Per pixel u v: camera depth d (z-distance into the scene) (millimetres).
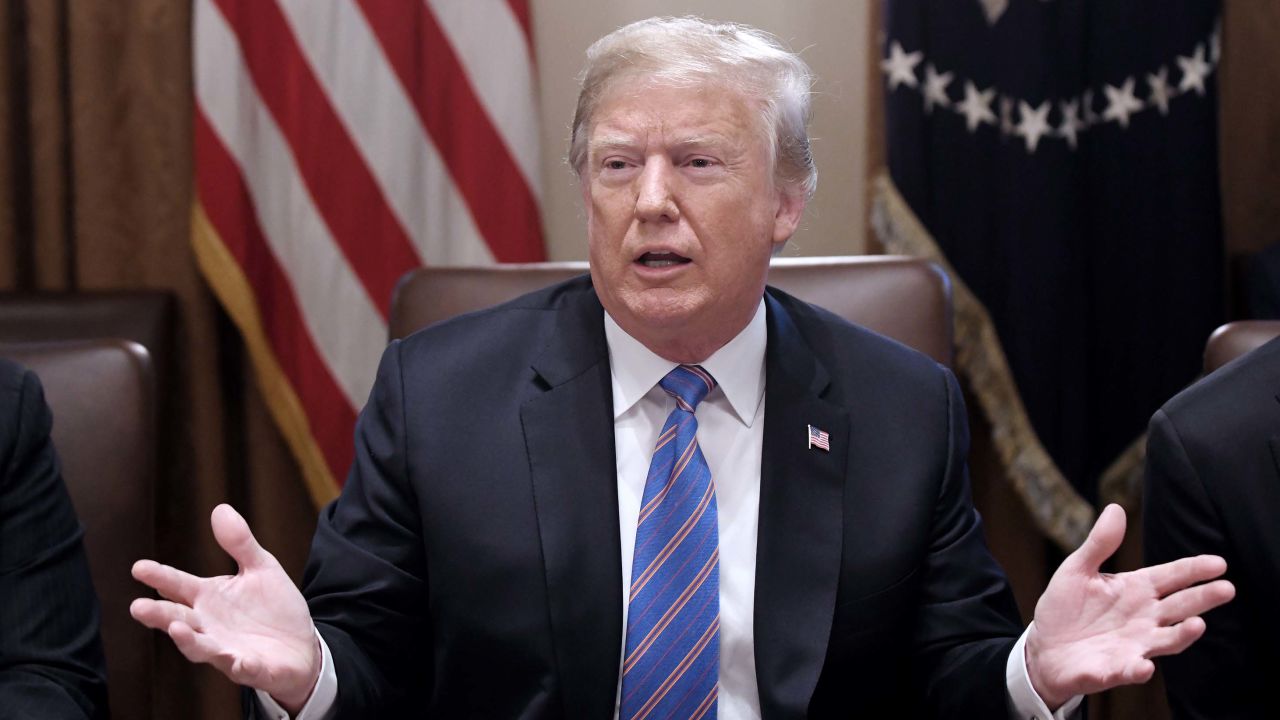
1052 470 2721
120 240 2879
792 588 1435
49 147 2840
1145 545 1567
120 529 1696
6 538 1489
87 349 1743
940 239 2717
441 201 2889
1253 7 2797
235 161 2777
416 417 1512
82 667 1457
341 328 2852
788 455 1491
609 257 1425
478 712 1438
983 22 2672
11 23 2838
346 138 2826
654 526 1434
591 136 1438
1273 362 1544
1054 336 2701
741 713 1427
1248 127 2830
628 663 1396
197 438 2902
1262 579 1464
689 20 1503
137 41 2830
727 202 1401
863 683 1476
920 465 1513
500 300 1893
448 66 2865
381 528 1486
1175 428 1523
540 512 1442
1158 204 2713
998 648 1413
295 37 2795
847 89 3043
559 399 1506
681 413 1485
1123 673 1164
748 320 1498
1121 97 2689
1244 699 1480
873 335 1646
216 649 1172
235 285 2781
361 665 1393
